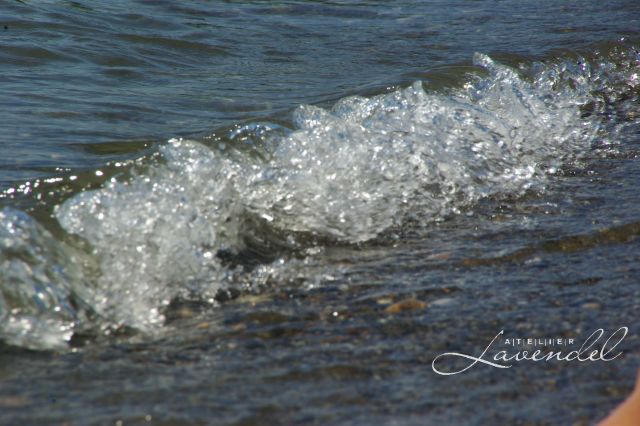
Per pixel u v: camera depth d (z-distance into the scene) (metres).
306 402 9.56
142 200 13.66
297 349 10.90
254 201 14.98
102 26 29.59
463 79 24.08
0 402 9.42
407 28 33.53
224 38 30.22
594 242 14.66
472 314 11.88
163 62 26.69
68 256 12.48
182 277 12.80
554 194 17.16
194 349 10.91
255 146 16.77
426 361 10.61
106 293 12.13
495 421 9.23
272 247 14.22
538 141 20.50
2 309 11.45
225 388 9.85
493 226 15.43
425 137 18.22
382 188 16.33
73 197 13.50
